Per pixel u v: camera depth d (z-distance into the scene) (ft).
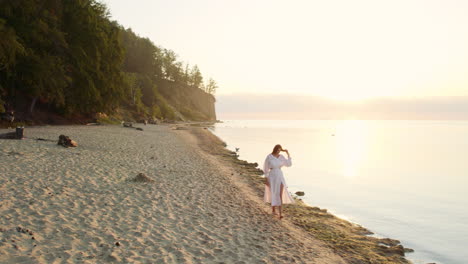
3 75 105.81
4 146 50.26
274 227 26.48
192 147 88.58
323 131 304.71
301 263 19.65
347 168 76.23
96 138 80.74
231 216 27.81
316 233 26.99
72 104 130.62
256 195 38.83
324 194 47.06
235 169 58.03
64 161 43.01
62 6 128.77
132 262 16.67
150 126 190.80
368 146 147.54
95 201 26.91
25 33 106.01
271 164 29.17
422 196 47.88
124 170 42.14
